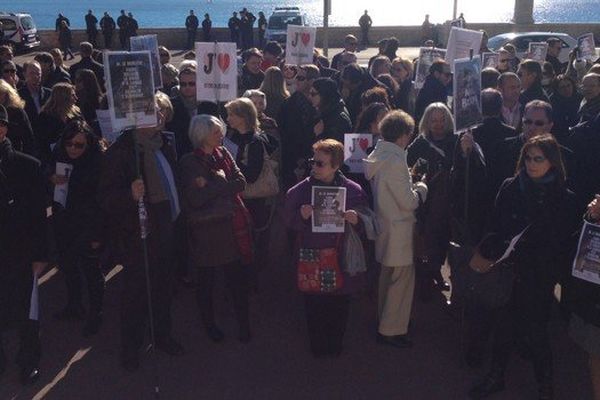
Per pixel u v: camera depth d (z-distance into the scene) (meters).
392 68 10.26
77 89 7.60
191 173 5.26
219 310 6.34
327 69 11.14
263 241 6.51
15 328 4.99
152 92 4.68
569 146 5.96
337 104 6.96
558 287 6.70
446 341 5.73
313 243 5.13
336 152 5.04
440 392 4.99
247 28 34.66
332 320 5.39
